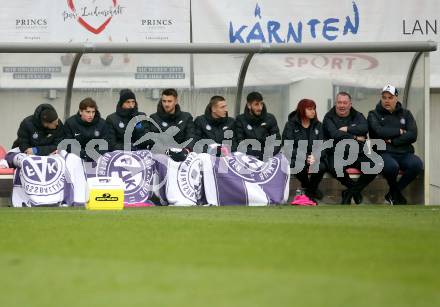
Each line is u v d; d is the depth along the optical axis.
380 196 37.03
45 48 33.56
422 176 36.25
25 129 33.91
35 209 31.45
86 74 36.25
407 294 14.16
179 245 19.81
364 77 36.91
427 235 22.11
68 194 33.56
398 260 17.73
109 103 36.66
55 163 33.53
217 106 34.75
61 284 14.95
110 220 25.98
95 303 13.34
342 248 19.44
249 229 23.31
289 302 13.41
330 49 34.66
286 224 24.80
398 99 36.91
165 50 34.16
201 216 27.72
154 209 31.45
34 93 36.22
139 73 36.56
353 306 13.17
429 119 38.78
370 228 23.78
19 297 13.86
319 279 15.44
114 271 16.22
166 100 34.38
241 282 15.12
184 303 13.32
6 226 24.09
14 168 34.00
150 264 17.03
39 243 20.17
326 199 36.91
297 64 36.88
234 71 36.88
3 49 33.50
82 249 19.14
